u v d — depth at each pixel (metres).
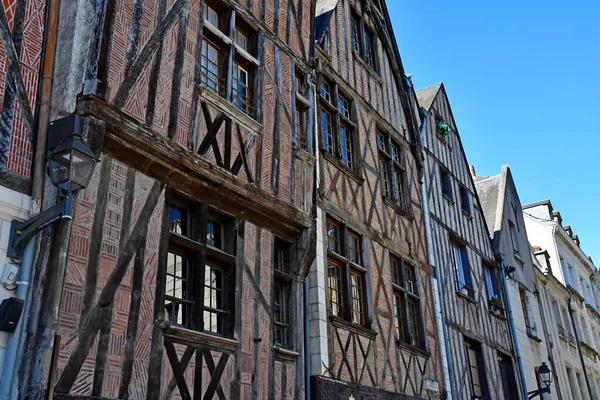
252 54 7.81
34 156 5.05
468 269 13.67
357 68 11.21
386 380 8.92
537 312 17.41
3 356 4.50
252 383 6.41
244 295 6.64
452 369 11.20
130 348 5.21
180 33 6.49
